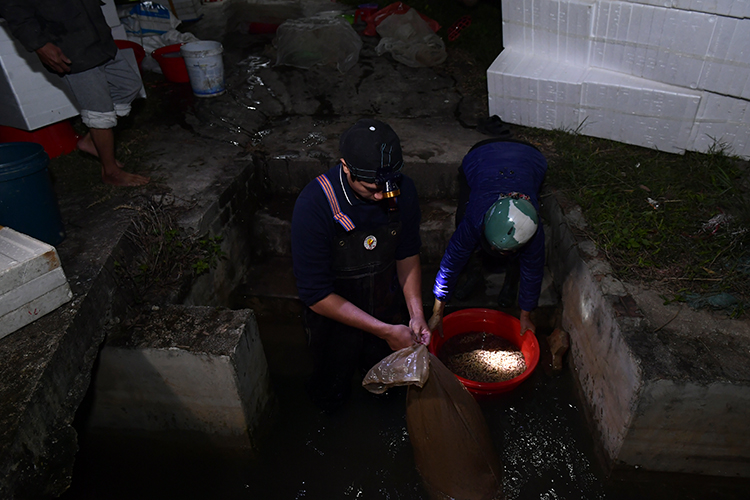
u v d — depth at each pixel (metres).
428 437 2.38
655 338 2.42
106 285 2.64
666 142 3.73
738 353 2.34
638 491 2.58
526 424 2.91
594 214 3.24
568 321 3.22
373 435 2.86
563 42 3.94
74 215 3.12
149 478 2.75
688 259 2.86
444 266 2.69
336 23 5.15
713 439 2.40
